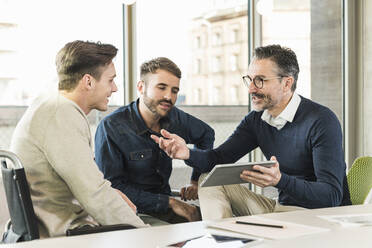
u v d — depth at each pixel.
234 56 4.43
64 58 2.12
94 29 3.86
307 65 4.80
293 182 2.26
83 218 2.02
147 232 1.54
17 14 3.58
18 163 1.68
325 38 4.87
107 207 1.94
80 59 2.10
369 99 4.91
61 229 1.92
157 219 2.81
